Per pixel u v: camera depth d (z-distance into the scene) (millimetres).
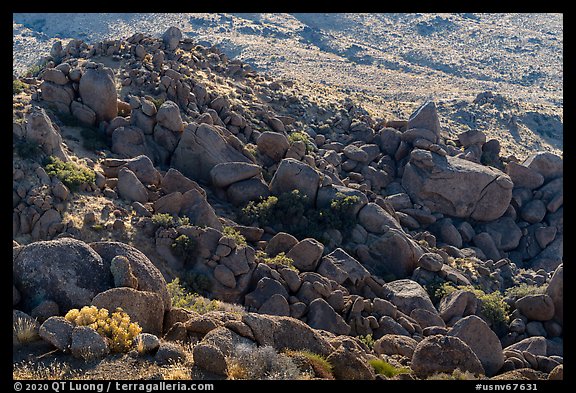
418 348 27828
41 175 41938
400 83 194875
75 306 22438
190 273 40844
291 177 53562
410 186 64000
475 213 63312
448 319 45000
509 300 49000
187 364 20203
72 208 41406
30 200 40188
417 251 51844
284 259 43844
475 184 63188
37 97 52406
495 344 33375
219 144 54188
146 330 22625
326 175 56031
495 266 57625
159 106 58062
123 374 19219
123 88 61031
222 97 63781
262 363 20688
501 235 63250
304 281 42031
